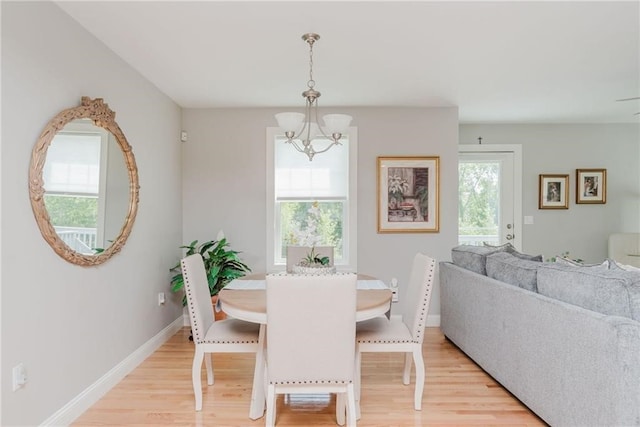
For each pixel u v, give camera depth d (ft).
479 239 17.40
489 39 8.74
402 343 8.18
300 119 8.28
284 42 8.84
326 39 8.70
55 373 7.18
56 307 7.23
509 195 17.29
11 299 6.16
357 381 7.93
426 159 14.15
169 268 12.93
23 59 6.41
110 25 8.02
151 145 11.50
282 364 6.72
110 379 9.04
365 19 7.82
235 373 9.99
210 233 14.24
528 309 7.69
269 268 14.21
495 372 9.07
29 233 6.56
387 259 14.21
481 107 14.35
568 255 17.22
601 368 5.79
